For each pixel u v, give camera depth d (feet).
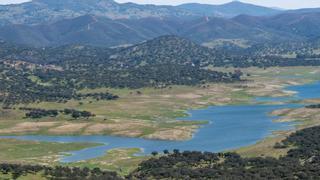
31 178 619.67
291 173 637.71
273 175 632.38
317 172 637.71
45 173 641.40
